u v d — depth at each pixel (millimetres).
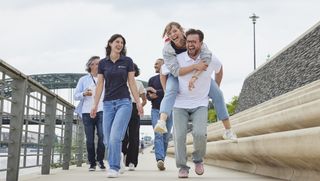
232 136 6910
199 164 6637
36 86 6258
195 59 6012
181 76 6062
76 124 11141
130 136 8938
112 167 6582
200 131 6191
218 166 10547
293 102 7793
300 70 15461
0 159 5801
